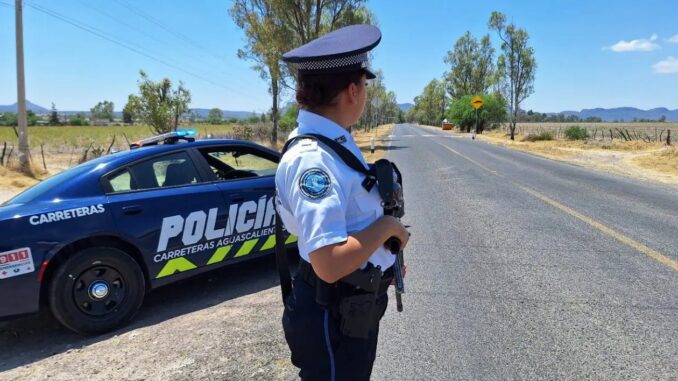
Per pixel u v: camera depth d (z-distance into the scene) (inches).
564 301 164.4
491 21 1455.5
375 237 53.1
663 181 485.1
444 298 169.0
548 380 116.0
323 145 54.6
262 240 188.4
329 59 55.0
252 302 169.9
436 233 262.4
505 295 170.9
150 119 807.1
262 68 1023.6
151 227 158.9
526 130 2306.8
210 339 140.9
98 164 161.5
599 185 449.1
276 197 62.9
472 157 786.8
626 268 198.5
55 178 160.6
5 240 134.6
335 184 52.5
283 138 1258.6
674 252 220.5
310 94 56.6
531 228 271.1
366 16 1180.5
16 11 565.3
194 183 175.9
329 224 50.4
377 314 62.0
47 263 139.7
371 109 2546.8
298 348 60.3
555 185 448.5
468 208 334.0
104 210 150.9
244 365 124.8
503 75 1520.7
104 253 148.0
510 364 123.6
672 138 1494.8
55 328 155.9
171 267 164.9
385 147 1094.4
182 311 164.9
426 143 1272.1
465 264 206.8
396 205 58.3
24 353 138.6
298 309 59.9
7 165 562.6
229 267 208.8
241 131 1172.5
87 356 134.4
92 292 146.7
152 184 166.7
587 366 121.9
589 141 1221.1
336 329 58.2
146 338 144.2
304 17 1005.2
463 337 139.3
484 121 2206.0
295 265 196.2
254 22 984.3
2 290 134.0
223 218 176.4
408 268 202.8
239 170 201.3
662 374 117.6
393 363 125.4
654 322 146.6
